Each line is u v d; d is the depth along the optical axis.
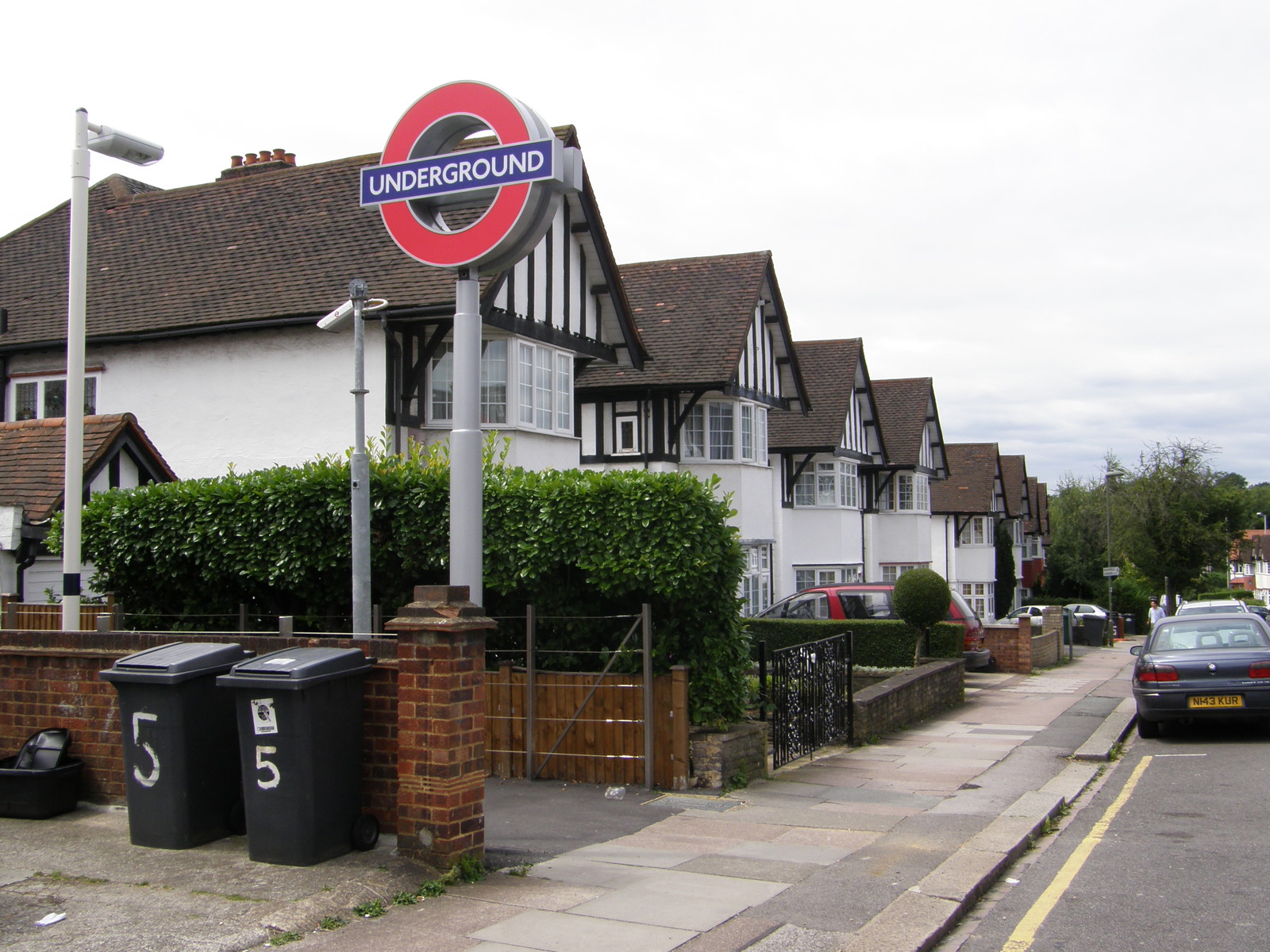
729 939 5.46
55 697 8.05
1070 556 61.62
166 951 5.13
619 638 10.16
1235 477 52.28
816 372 33.97
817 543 32.25
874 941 5.46
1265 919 6.07
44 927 5.44
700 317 25.47
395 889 6.07
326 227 18.50
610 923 5.68
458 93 8.67
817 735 12.20
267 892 5.92
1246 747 12.73
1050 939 5.80
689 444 25.09
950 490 48.28
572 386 18.62
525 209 8.21
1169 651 13.77
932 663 17.67
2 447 15.27
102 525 11.55
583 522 9.84
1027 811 8.93
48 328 18.48
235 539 10.94
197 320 17.12
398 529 10.46
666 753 9.73
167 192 21.27
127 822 7.34
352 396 16.34
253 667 6.38
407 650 6.47
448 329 16.30
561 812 8.73
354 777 6.66
